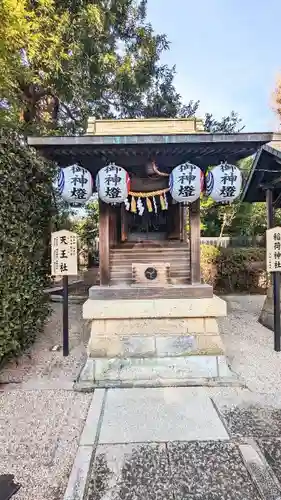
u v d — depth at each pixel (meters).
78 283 10.61
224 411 2.97
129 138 3.47
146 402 3.15
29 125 8.07
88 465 2.25
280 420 2.81
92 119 4.40
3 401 3.21
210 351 3.77
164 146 3.62
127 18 9.73
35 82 7.65
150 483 2.09
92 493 2.01
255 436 2.57
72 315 7.05
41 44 7.41
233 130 11.97
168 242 4.39
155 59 10.47
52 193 5.92
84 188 3.68
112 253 4.31
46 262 5.24
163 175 3.95
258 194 6.34
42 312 4.95
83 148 3.65
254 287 10.33
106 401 3.17
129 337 3.79
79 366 4.17
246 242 12.67
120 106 10.29
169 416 2.88
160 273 4.09
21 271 3.96
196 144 3.56
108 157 3.95
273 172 5.27
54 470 2.23
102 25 8.35
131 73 9.42
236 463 2.26
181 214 4.56
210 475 2.15
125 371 3.66
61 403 3.17
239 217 13.64
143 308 3.79
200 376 3.64
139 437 2.57
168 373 3.66
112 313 3.78
